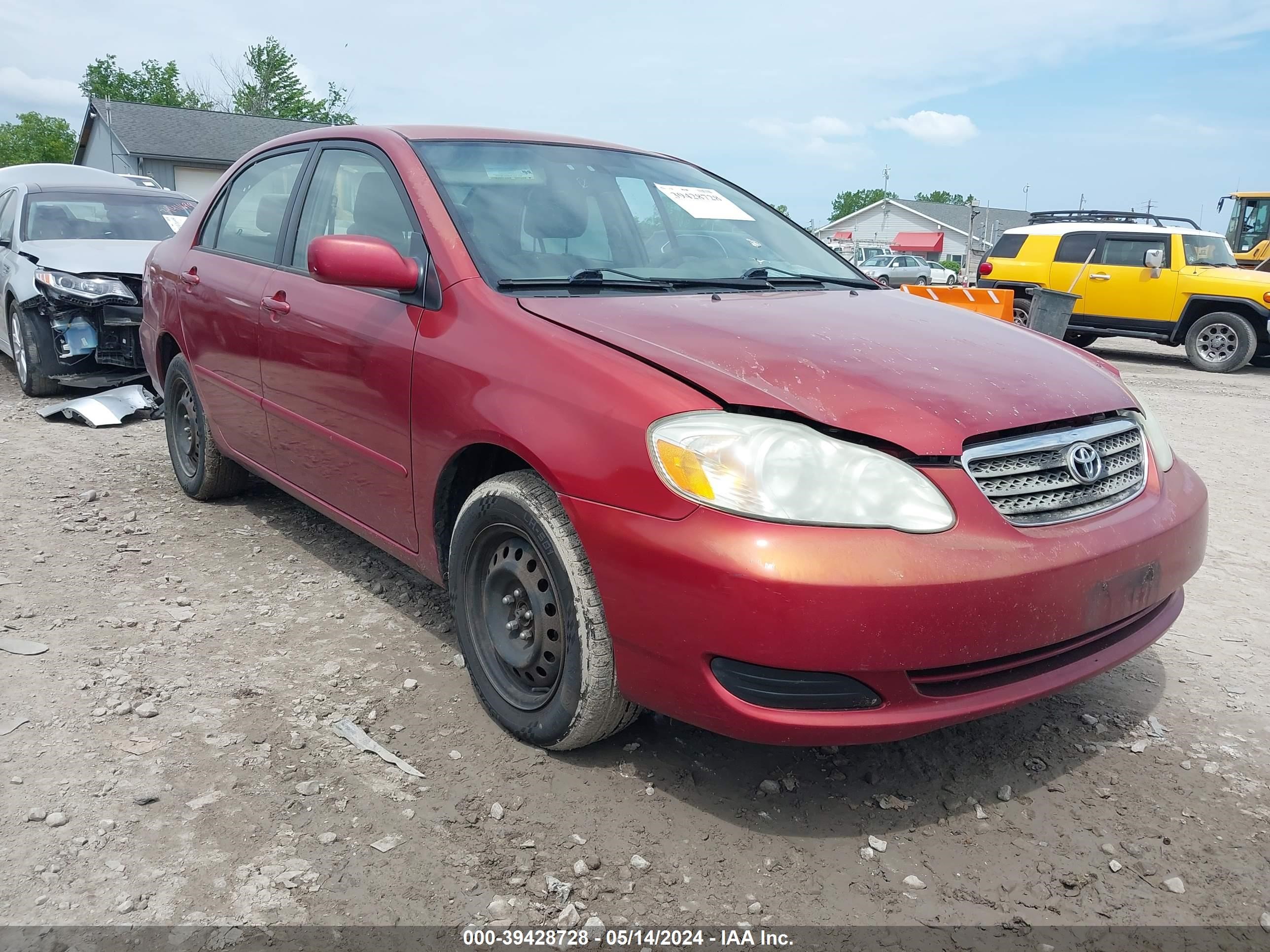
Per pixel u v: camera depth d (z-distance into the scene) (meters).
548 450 2.40
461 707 2.91
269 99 62.03
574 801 2.46
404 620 3.53
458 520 2.78
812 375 2.34
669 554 2.16
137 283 7.30
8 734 2.65
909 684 2.16
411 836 2.30
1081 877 2.25
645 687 2.31
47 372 7.19
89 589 3.70
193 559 4.07
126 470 5.45
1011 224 70.38
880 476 2.14
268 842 2.26
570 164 3.52
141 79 70.12
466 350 2.71
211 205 4.60
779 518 2.10
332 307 3.31
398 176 3.24
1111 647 2.52
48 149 78.00
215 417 4.32
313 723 2.79
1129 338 13.71
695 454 2.17
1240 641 3.64
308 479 3.63
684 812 2.44
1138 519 2.50
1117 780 2.66
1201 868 2.30
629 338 2.50
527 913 2.07
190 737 2.69
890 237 72.19
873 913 2.12
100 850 2.21
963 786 2.62
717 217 3.70
